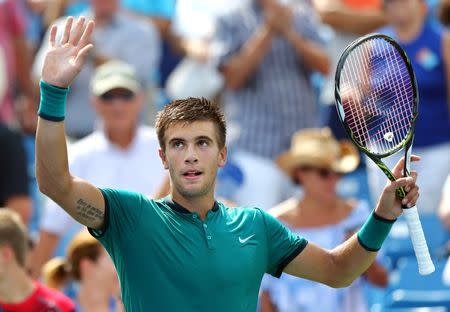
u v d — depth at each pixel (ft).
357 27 104.94
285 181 98.84
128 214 47.26
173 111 47.80
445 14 101.71
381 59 61.82
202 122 47.55
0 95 102.17
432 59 95.61
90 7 110.01
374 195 95.76
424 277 88.89
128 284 47.14
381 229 49.16
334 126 103.55
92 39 104.47
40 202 102.73
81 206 46.57
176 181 47.44
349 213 79.25
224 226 47.98
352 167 79.87
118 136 84.38
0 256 61.93
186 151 47.19
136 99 84.69
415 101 50.60
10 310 62.13
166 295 46.44
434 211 94.94
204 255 46.96
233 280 46.93
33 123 106.73
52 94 45.42
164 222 47.29
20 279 62.49
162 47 112.88
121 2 111.96
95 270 69.26
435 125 95.30
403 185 48.55
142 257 46.78
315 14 105.40
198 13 114.52
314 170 78.74
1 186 86.94
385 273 80.59
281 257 49.65
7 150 86.74
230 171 95.81
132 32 106.11
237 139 99.81
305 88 101.24
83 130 103.60
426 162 95.09
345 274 49.90
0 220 62.39
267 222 49.39
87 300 69.21
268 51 100.68
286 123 100.48
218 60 101.55
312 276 50.19
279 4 100.53
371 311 88.94
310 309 77.20
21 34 105.19
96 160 84.33
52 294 63.41
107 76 84.69
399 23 96.58
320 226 78.84
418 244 48.88
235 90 101.35
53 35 46.37
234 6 102.58
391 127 54.19
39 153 45.60
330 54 105.70
